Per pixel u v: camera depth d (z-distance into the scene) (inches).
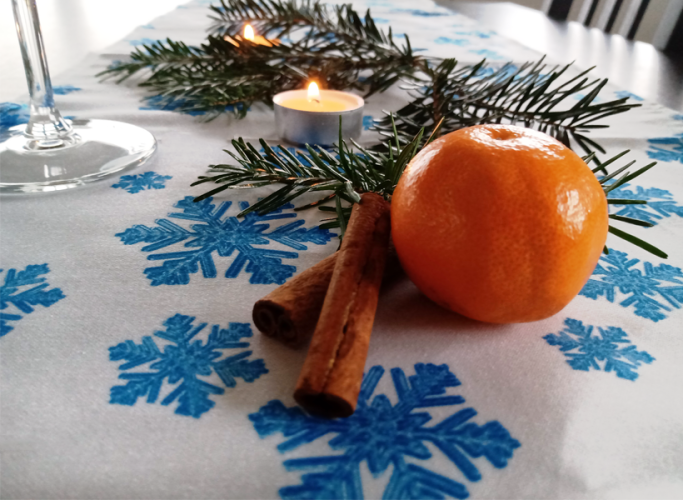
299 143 8.8
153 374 4.3
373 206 5.2
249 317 5.0
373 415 4.0
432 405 4.1
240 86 10.1
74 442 3.7
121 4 22.6
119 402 4.0
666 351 4.8
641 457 3.8
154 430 3.8
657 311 5.3
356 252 4.6
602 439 3.9
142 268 5.6
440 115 8.7
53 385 4.1
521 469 3.7
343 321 4.1
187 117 10.0
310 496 3.4
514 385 4.3
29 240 5.9
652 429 4.0
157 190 7.2
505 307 4.4
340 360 3.9
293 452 3.7
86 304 5.0
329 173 6.0
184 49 11.0
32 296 5.0
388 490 3.5
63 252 5.7
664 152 9.3
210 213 6.7
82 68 12.3
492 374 4.4
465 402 4.2
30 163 7.6
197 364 4.4
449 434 3.9
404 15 18.9
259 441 3.8
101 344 4.5
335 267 4.5
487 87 9.0
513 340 4.8
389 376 4.4
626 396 4.3
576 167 4.3
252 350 4.6
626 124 10.5
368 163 6.1
